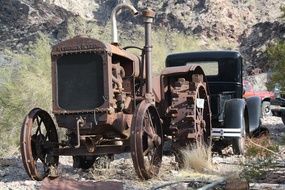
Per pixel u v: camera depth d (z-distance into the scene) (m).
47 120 9.15
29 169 8.52
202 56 12.46
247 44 62.59
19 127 13.27
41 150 8.89
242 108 11.05
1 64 16.30
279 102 16.06
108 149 8.74
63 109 8.59
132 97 9.01
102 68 8.47
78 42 8.56
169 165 9.66
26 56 16.41
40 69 15.32
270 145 9.37
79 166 9.66
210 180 8.20
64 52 8.59
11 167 10.03
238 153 11.02
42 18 80.69
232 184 7.47
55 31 71.56
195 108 9.36
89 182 8.20
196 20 75.06
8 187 8.16
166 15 75.31
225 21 75.62
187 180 8.24
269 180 8.11
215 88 12.38
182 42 24.41
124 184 8.15
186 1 78.06
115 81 8.67
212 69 12.43
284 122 16.12
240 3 81.88
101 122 8.43
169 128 9.45
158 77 9.71
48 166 8.91
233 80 12.33
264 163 8.45
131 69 9.06
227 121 10.96
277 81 9.80
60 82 8.63
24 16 81.12
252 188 7.54
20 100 13.62
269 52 9.87
